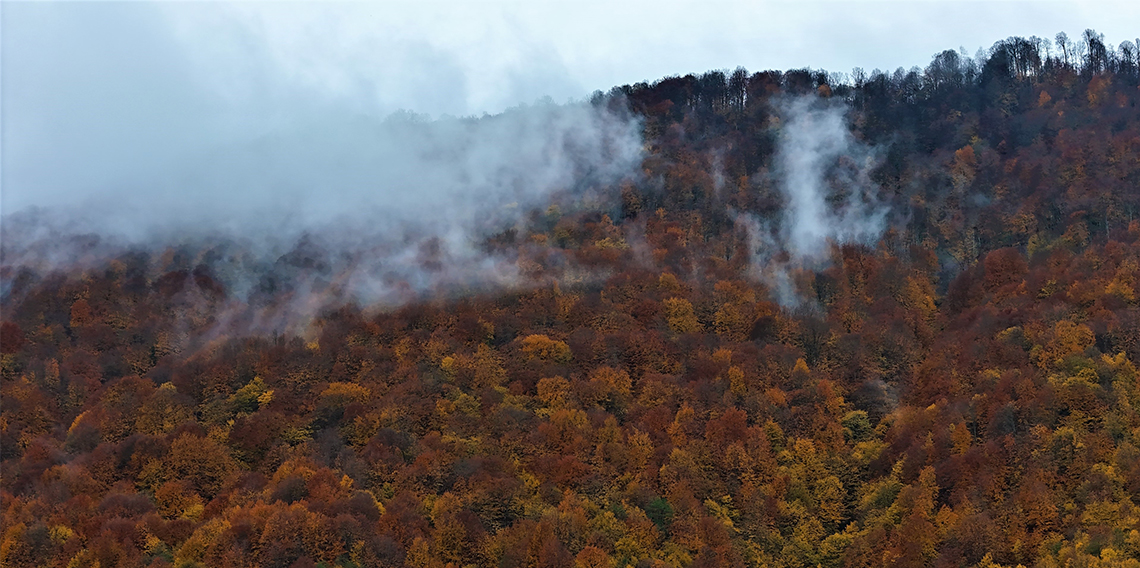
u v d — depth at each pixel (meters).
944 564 161.62
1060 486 170.62
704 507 180.00
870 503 182.25
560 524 169.25
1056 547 159.62
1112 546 154.75
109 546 168.38
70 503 183.50
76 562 165.88
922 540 165.88
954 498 173.75
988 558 159.38
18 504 180.88
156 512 180.88
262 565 162.62
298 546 164.50
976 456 178.62
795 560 172.62
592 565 162.88
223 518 173.50
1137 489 166.75
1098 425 183.25
